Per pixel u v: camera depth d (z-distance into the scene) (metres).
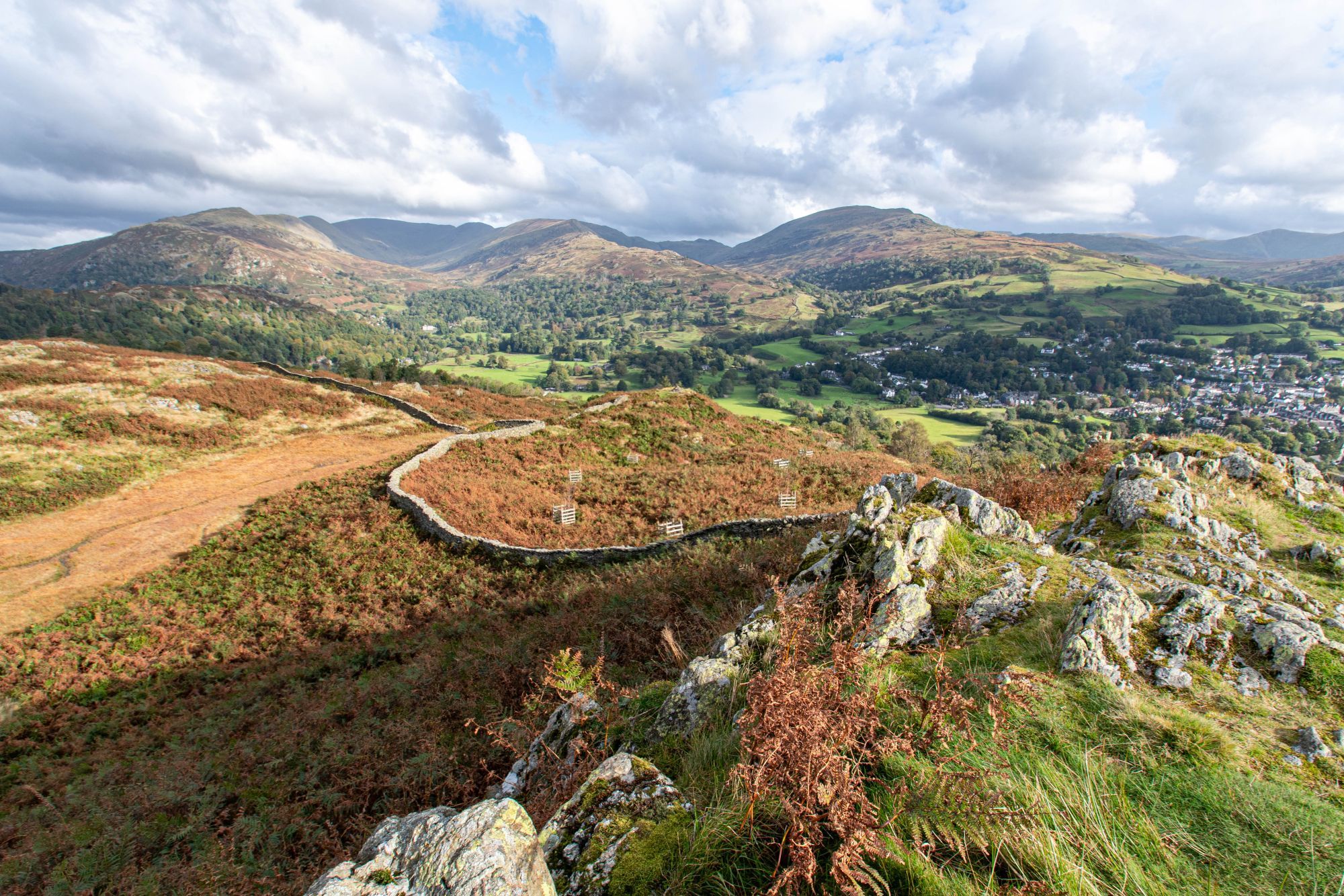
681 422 40.56
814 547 8.20
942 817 2.89
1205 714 3.73
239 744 10.40
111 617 16.56
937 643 4.88
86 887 7.42
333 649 13.97
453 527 19.98
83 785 10.04
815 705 3.27
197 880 7.12
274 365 53.84
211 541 21.55
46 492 25.23
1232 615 4.71
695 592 10.79
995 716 3.39
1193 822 2.82
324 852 7.37
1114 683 3.98
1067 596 5.35
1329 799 2.92
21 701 13.04
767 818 3.06
